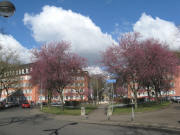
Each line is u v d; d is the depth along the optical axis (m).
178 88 67.44
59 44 29.66
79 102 46.00
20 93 90.31
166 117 17.23
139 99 45.81
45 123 17.12
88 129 13.05
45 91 40.81
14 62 56.12
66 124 16.12
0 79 57.84
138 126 13.93
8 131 12.83
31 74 34.41
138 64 24.61
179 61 32.34
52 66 28.14
